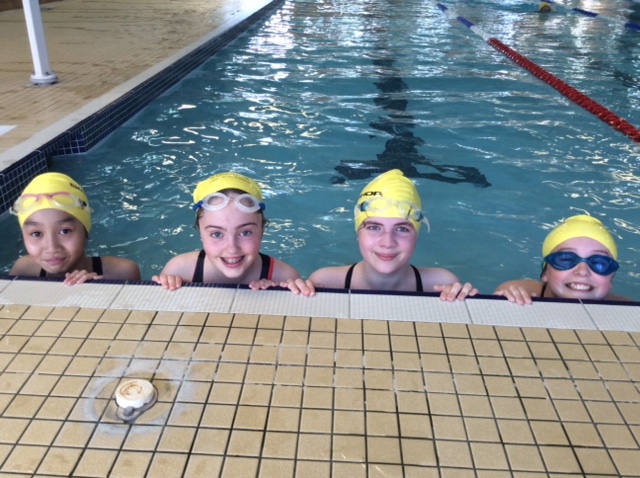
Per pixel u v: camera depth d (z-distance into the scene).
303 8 11.66
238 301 1.81
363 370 1.51
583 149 4.35
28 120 4.16
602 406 1.42
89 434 1.30
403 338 1.65
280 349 1.59
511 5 12.61
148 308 1.77
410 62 7.09
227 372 1.49
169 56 6.36
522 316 1.76
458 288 1.89
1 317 1.72
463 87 6.02
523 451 1.28
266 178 3.79
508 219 3.34
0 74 5.51
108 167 3.91
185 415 1.35
